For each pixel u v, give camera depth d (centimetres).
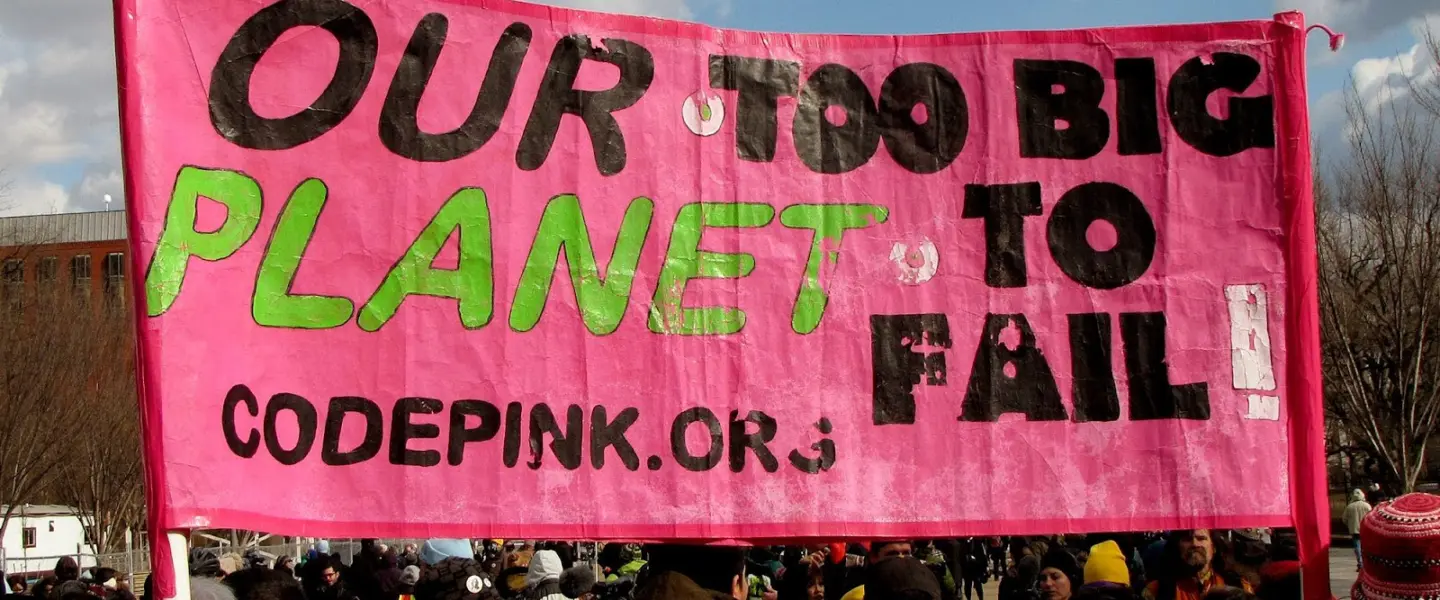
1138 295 495
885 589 492
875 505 479
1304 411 491
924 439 484
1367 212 2105
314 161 450
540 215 471
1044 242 496
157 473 418
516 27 473
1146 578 679
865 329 487
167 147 430
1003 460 485
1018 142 500
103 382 3778
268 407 437
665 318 476
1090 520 483
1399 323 2033
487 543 2005
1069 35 505
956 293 492
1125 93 503
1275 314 495
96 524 4047
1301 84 504
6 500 3456
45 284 3728
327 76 454
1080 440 488
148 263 423
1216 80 505
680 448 471
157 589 414
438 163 463
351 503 445
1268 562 632
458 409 457
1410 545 345
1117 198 500
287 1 450
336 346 448
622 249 476
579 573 796
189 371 425
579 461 464
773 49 495
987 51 504
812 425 480
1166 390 491
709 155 486
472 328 461
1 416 3306
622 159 479
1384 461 2134
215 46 440
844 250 490
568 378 467
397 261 456
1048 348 492
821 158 493
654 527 466
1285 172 501
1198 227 499
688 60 487
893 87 500
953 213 496
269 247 442
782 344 482
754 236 485
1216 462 488
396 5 462
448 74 466
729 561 468
